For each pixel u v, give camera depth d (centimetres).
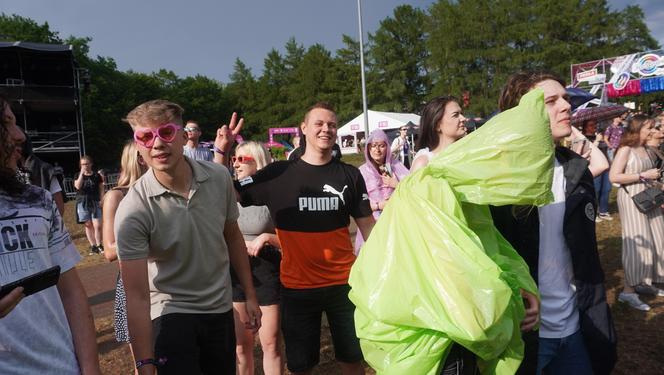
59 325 154
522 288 166
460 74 4731
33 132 2300
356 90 5559
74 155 2486
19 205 149
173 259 215
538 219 193
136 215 200
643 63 1923
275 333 300
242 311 295
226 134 293
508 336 145
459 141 158
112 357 369
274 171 274
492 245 167
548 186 145
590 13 4581
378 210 424
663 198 397
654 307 416
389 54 5325
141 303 199
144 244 203
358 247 400
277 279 299
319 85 5984
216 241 225
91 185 791
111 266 687
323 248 264
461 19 4691
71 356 156
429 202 151
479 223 165
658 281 424
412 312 144
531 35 4450
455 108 266
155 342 211
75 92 2309
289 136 5256
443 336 146
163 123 201
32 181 393
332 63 5981
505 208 189
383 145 429
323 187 266
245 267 252
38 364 144
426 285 144
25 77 2302
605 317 198
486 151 146
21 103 2180
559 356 205
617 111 903
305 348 270
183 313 215
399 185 167
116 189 267
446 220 147
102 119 4075
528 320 168
